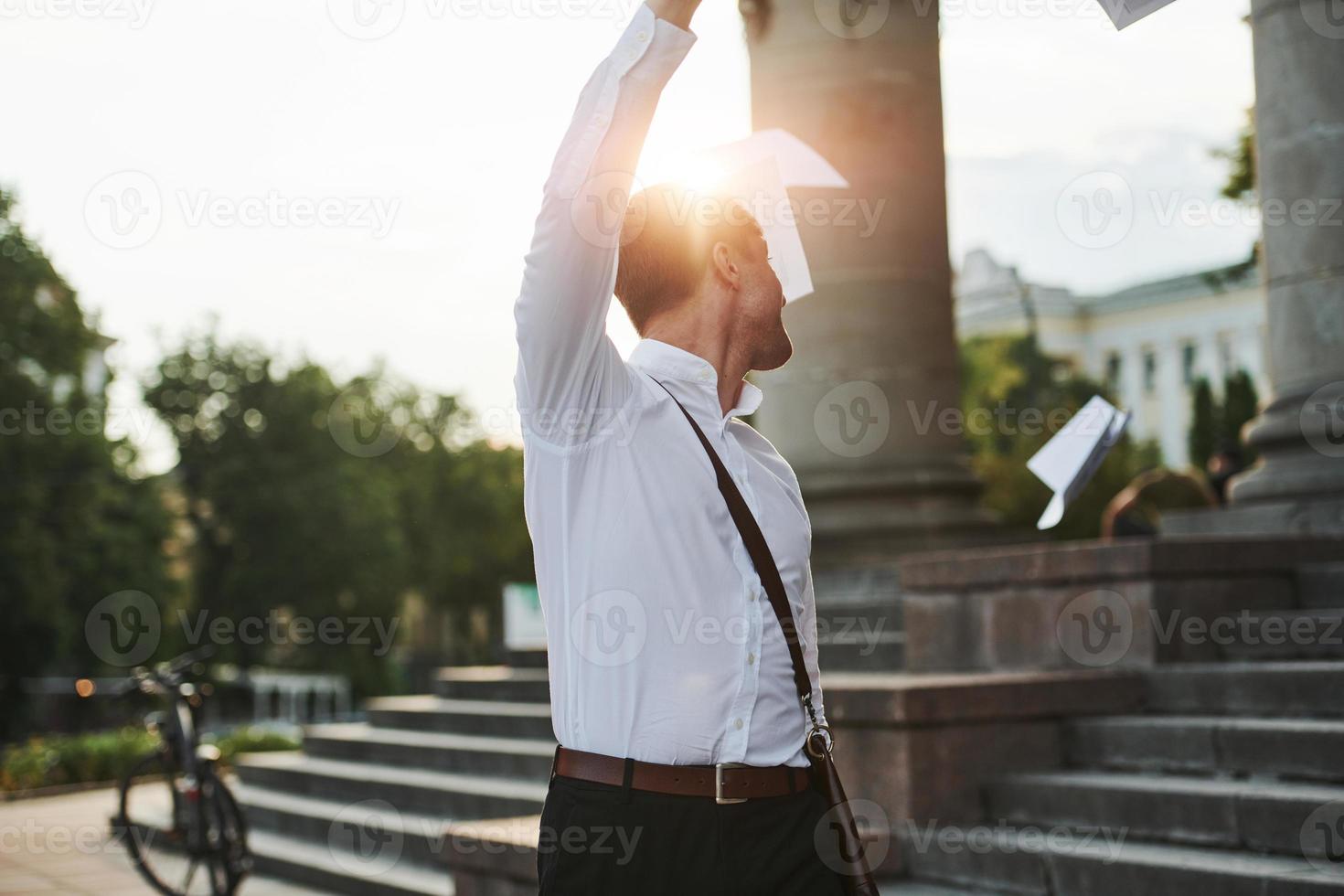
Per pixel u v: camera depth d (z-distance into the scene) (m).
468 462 54.31
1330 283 7.15
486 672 10.12
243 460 43.72
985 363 39.19
